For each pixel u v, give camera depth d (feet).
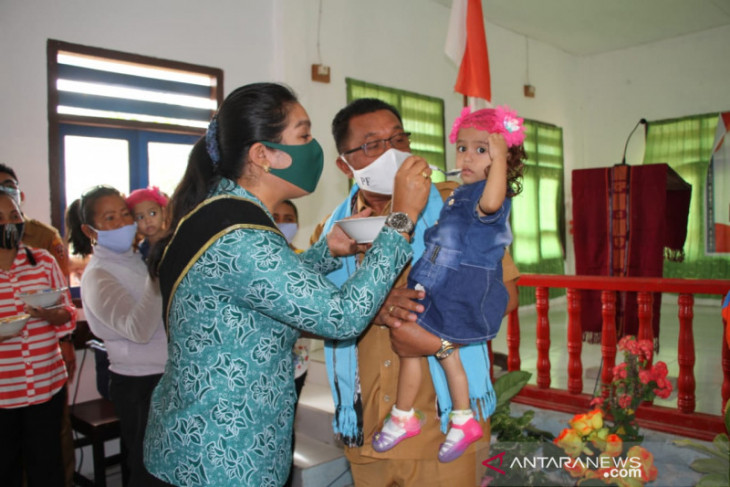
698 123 26.25
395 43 19.76
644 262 11.63
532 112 27.14
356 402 5.09
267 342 3.79
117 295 7.87
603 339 10.00
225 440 3.61
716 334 18.75
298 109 3.97
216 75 14.71
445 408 4.73
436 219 5.01
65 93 12.31
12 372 7.97
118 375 8.06
